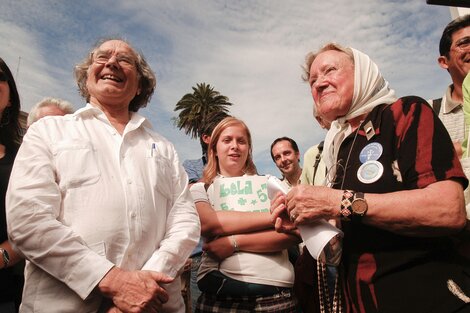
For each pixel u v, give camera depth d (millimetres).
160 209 1894
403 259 1479
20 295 2113
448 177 1415
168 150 2180
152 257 1715
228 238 2154
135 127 2014
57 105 3461
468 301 1331
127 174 1812
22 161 1658
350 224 1684
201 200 2355
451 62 2576
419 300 1397
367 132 1721
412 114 1577
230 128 2639
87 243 1571
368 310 1518
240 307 2053
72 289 1479
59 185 1648
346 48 2047
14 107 2469
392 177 1555
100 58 2082
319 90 2012
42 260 1499
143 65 2344
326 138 2107
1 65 2389
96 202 1643
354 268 1613
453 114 2639
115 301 1472
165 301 1549
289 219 1954
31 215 1509
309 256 2160
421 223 1391
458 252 1499
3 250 1929
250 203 2316
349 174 1714
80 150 1728
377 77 1907
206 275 2203
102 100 2061
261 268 2102
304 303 2215
